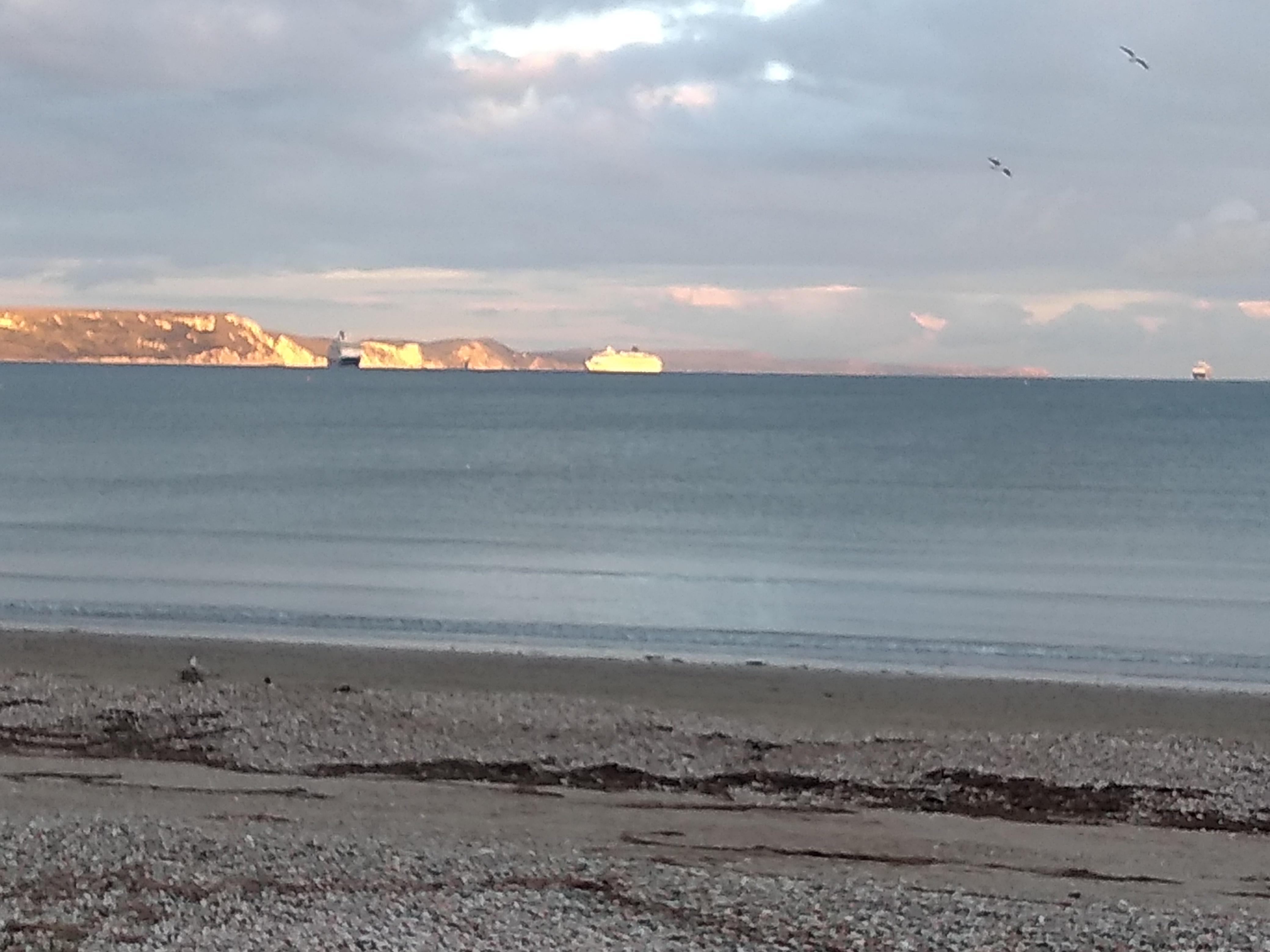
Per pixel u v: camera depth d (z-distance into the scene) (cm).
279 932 746
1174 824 1104
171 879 831
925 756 1291
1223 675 1847
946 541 3425
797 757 1284
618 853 960
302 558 2988
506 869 878
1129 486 4938
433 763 1235
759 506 4247
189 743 1288
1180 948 770
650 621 2234
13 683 1538
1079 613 2398
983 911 829
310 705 1448
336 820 1027
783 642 2052
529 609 2350
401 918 774
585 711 1448
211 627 2109
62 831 931
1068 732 1419
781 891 854
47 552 2969
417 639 2031
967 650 2012
